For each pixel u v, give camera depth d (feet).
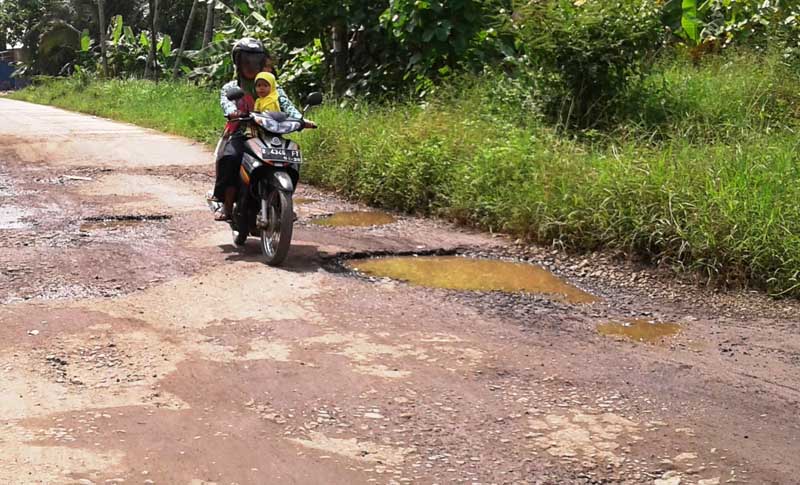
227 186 22.45
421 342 16.10
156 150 43.47
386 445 11.89
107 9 135.23
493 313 18.10
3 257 21.44
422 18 39.50
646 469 11.43
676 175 23.71
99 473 10.81
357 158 31.94
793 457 11.87
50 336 15.78
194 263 21.27
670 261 21.56
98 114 75.31
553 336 16.81
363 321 17.19
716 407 13.58
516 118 32.96
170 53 102.42
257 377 14.15
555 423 12.76
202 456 11.39
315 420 12.61
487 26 40.14
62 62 141.08
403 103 40.16
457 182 27.63
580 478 11.12
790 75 34.81
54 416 12.44
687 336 17.13
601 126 32.58
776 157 24.81
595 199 23.75
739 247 20.54
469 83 37.37
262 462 11.28
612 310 18.74
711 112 32.14
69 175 35.32
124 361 14.70
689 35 39.52
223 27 65.31
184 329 16.40
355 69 47.11
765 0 40.91
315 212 28.60
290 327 16.65
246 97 22.74
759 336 17.25
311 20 44.98
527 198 24.91
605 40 32.17
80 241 23.52
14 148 43.62
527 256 23.09
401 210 29.14
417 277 20.74
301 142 35.06
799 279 19.69
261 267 20.89
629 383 14.47
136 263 21.20
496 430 12.45
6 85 181.47
